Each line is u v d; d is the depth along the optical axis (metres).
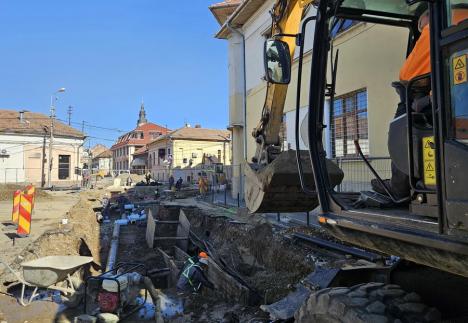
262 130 5.00
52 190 36.22
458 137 1.91
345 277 3.65
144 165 71.19
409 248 2.25
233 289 7.01
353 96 11.40
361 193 3.03
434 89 2.04
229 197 21.00
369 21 3.72
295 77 12.86
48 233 9.79
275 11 4.90
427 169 2.27
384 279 3.51
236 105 19.86
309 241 8.23
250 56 18.98
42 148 41.88
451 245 1.89
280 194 4.25
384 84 10.00
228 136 58.03
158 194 27.89
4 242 11.09
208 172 28.47
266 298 6.74
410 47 3.85
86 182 41.34
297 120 3.31
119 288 6.13
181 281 8.02
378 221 2.48
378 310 2.55
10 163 40.56
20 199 12.05
